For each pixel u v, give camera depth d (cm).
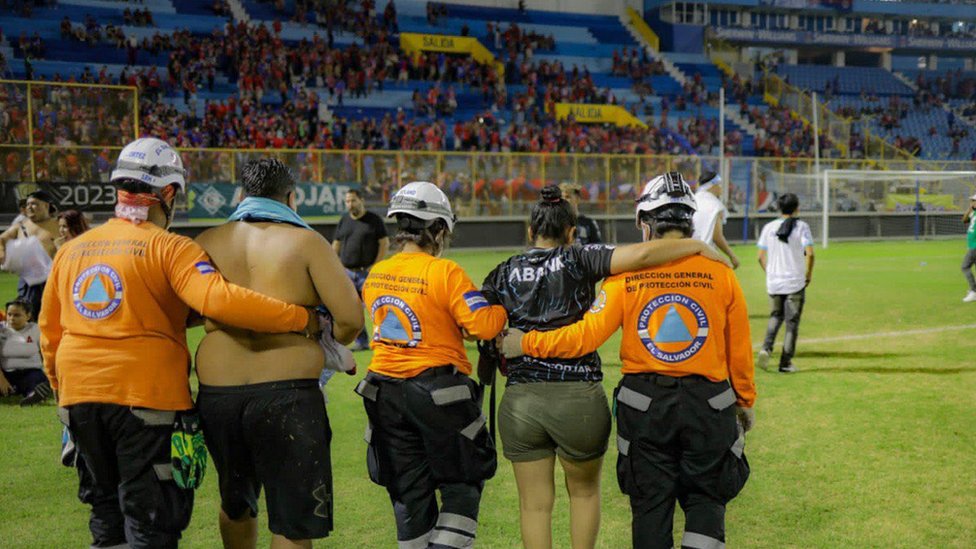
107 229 328
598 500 384
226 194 2327
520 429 369
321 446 332
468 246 2702
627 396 345
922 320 1266
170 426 324
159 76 3253
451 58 4025
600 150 3556
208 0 3712
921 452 613
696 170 2997
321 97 3534
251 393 325
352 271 1009
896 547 446
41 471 586
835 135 4178
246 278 335
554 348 355
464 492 371
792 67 5075
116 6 3531
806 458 600
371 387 379
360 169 2533
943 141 4659
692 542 336
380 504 520
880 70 5250
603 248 358
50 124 1820
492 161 2736
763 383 845
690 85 4253
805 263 880
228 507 353
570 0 4666
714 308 341
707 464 339
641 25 4706
